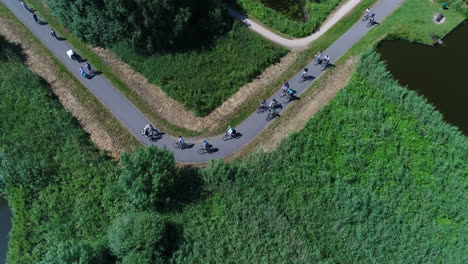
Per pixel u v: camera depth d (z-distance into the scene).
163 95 49.66
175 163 42.56
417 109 46.16
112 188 40.12
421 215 39.16
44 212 39.78
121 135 45.88
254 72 51.72
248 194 40.09
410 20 58.72
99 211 39.38
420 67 53.19
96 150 44.50
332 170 42.06
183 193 40.47
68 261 32.59
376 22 58.78
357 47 54.88
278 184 40.97
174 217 38.72
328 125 45.22
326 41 56.06
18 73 50.50
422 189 40.81
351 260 36.56
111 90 50.25
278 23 57.88
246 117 47.50
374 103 46.94
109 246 35.81
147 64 52.22
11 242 38.03
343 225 38.59
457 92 50.06
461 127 46.72
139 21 49.81
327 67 52.53
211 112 48.03
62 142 44.66
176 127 46.69
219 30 55.62
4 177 41.69
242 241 37.25
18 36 56.75
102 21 53.19
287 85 48.38
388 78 49.47
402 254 36.62
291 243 37.12
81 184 41.22
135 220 35.56
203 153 44.28
